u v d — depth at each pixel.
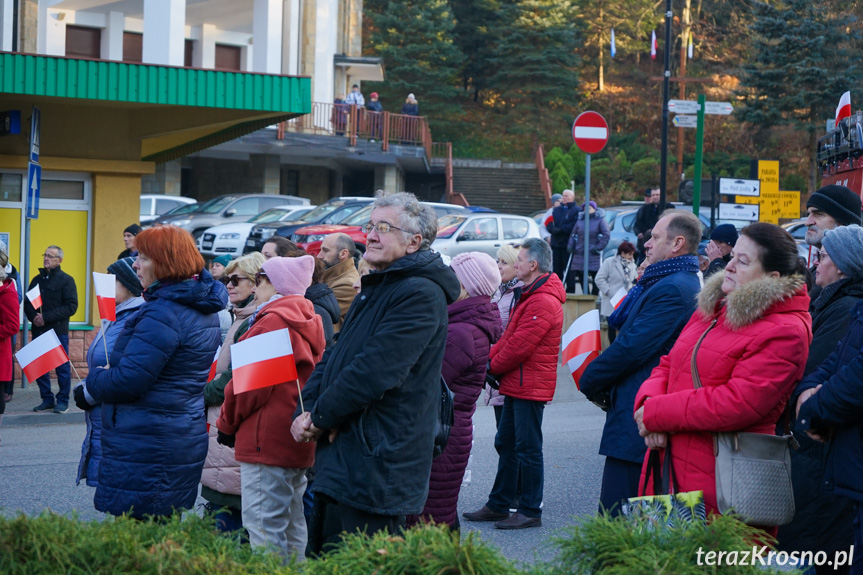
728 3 57.06
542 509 6.84
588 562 3.12
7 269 10.08
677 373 4.00
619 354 4.68
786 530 4.48
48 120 12.40
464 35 56.34
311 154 34.69
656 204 16.56
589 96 55.47
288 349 4.16
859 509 3.62
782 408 3.87
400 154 36.12
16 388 11.79
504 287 8.37
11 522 2.93
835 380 3.56
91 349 5.27
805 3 36.69
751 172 15.67
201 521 3.37
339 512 3.89
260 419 4.40
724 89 54.12
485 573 2.97
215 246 22.52
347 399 3.75
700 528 3.13
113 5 22.25
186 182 36.12
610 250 21.55
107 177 12.84
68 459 8.20
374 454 3.79
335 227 19.94
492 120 54.72
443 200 42.41
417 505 3.88
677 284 4.66
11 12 16.02
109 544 2.95
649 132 54.38
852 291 4.49
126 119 12.88
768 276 3.88
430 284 3.93
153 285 4.62
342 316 7.02
